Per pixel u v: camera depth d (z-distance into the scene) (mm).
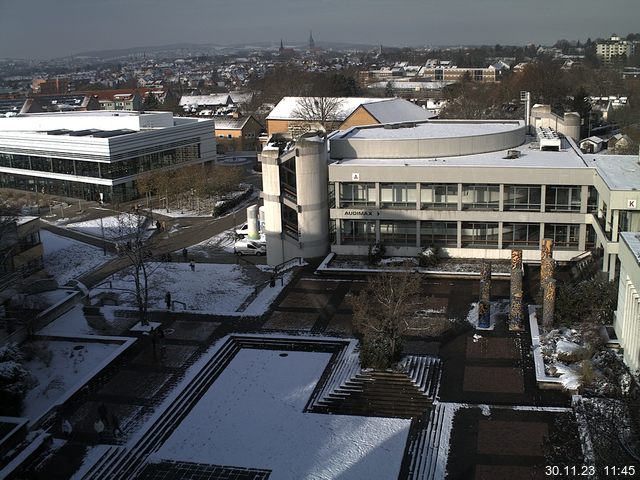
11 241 66688
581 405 44344
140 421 47500
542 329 57219
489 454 41750
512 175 72938
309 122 160125
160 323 63719
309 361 55812
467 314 62438
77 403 50094
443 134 87875
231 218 103938
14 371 50031
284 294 69688
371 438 44656
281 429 46281
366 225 79062
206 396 50938
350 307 65500
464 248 76312
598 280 60094
